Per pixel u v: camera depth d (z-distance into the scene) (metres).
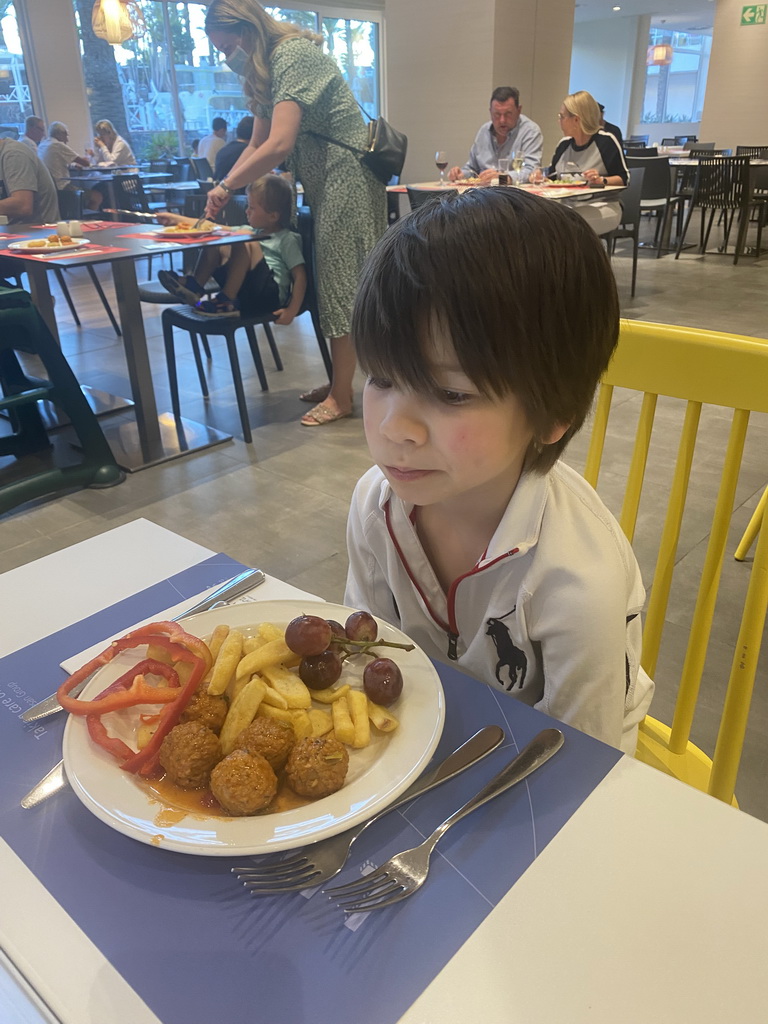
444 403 0.52
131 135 9.42
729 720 0.89
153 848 0.51
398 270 0.50
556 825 0.51
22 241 3.17
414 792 0.54
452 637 0.83
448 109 8.44
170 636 0.64
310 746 0.53
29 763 0.58
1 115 8.28
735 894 0.47
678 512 0.94
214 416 3.51
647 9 14.00
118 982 0.42
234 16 2.87
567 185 4.60
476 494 0.71
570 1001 0.41
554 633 0.71
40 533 2.47
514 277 0.49
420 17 8.24
